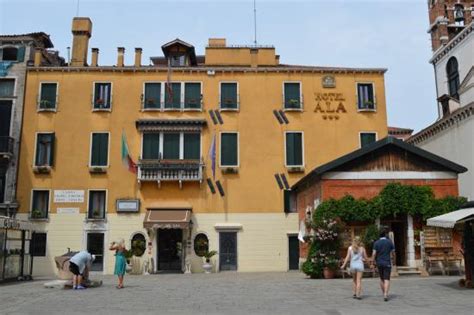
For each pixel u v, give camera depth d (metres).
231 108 29.34
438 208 20.67
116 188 28.28
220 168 28.66
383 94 29.88
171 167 28.08
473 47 37.84
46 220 27.80
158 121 28.64
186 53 31.52
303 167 28.70
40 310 11.31
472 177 28.97
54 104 29.12
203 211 28.19
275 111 29.45
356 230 20.61
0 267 20.11
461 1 45.56
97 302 12.80
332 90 29.84
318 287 16.16
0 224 19.34
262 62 32.59
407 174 21.30
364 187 21.02
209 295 14.26
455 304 11.55
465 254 15.36
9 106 29.09
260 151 28.98
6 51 29.94
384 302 12.13
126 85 29.50
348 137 29.30
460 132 30.56
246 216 28.22
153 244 27.53
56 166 28.42
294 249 28.02
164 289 16.41
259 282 18.81
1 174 28.34
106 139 28.88
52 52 33.94
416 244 20.73
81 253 17.12
